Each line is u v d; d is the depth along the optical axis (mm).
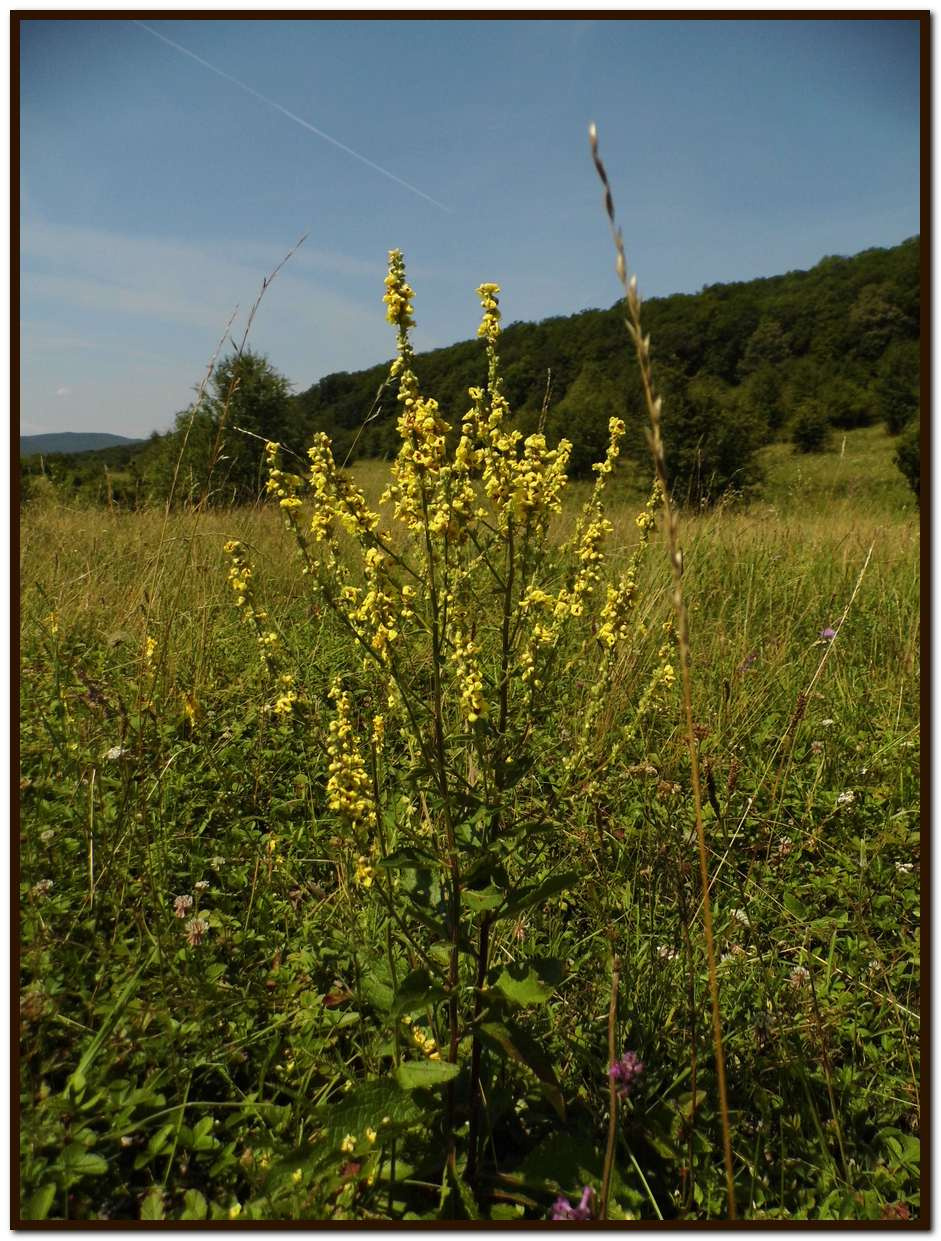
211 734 3736
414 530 2020
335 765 2145
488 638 2525
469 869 1946
